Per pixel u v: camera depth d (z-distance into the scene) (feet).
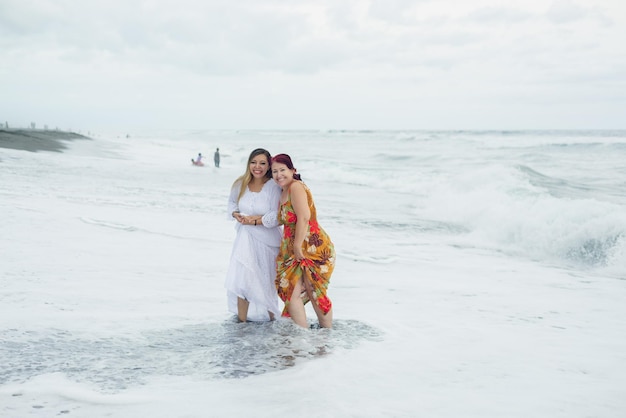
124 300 17.58
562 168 82.53
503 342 14.66
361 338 14.82
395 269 24.94
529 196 42.52
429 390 11.08
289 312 15.56
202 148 212.64
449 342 14.58
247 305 16.03
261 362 12.70
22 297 17.21
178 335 14.55
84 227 30.60
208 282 20.36
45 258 22.86
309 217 15.08
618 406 10.39
